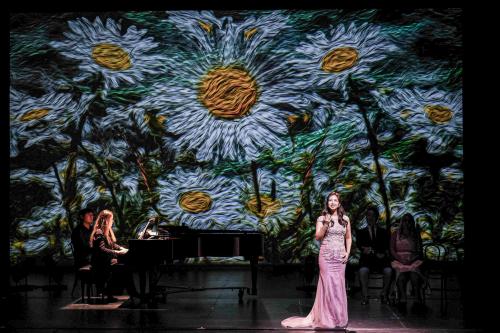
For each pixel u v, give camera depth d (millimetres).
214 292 9672
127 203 11742
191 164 11742
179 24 11797
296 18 11688
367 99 11586
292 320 7461
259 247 9227
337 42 11641
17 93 11828
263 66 11719
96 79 11820
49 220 11742
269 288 10031
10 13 11797
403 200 11469
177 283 10500
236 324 7387
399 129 11531
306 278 10203
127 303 8695
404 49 11547
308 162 11625
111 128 11797
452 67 11453
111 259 8648
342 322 7223
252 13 11711
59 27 11836
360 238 9008
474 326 7230
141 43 11797
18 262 11703
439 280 10688
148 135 11766
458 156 11406
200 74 11758
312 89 11656
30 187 11766
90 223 9133
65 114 11828
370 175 11539
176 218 11727
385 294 8680
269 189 11664
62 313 7988
